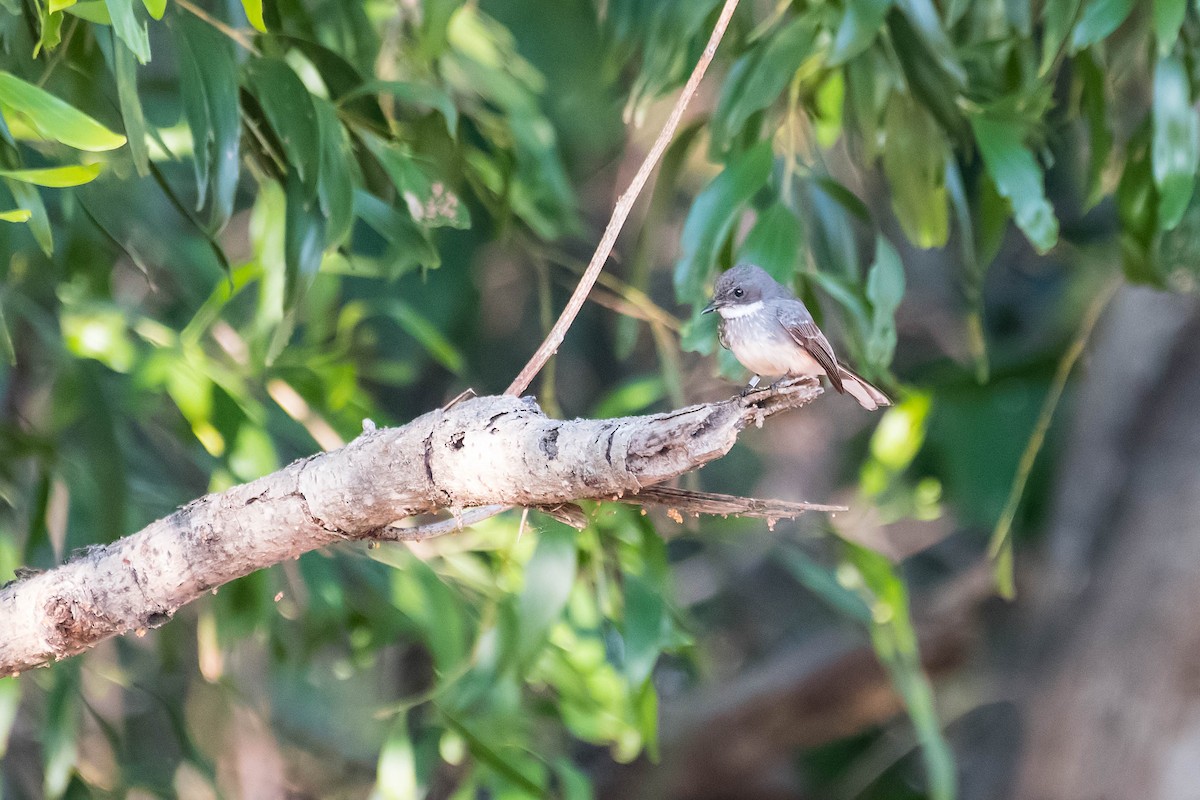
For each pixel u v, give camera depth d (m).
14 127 8.14
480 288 16.09
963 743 19.00
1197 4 8.26
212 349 11.21
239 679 13.79
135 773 10.79
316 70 8.52
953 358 17.30
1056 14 8.30
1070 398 16.47
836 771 20.09
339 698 15.76
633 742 9.95
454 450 5.74
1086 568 15.48
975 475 16.34
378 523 6.09
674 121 6.32
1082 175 12.05
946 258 18.17
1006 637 16.84
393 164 8.31
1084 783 15.03
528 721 9.90
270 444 9.34
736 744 17.62
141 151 6.92
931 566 20.83
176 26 7.58
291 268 7.76
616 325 18.34
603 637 10.27
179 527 6.32
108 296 10.18
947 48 8.20
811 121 9.19
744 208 8.42
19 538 10.63
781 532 12.40
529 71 12.88
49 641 6.44
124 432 10.70
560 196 11.14
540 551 8.88
